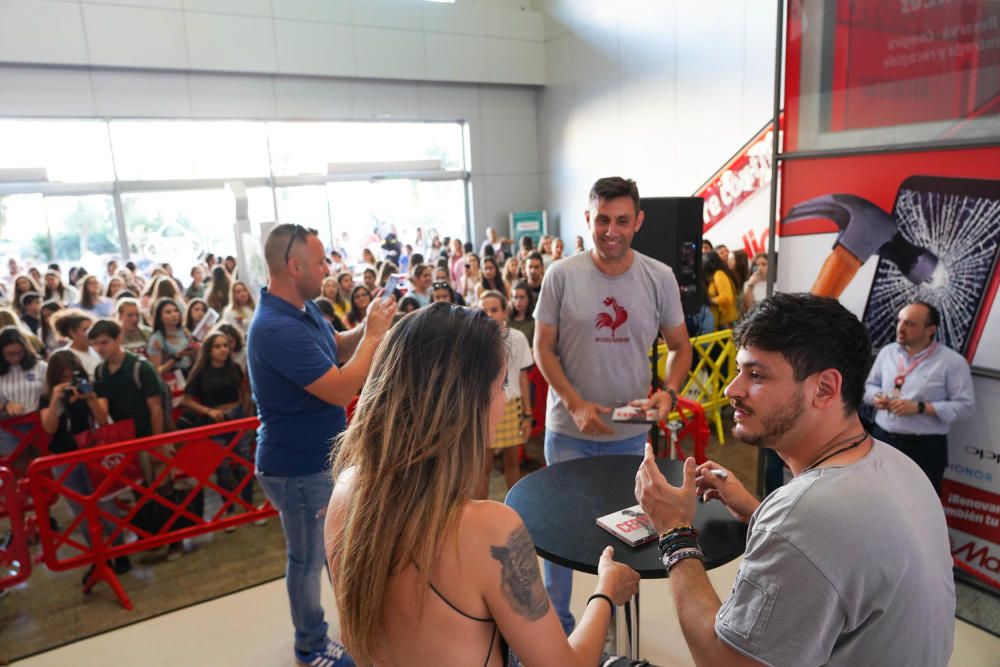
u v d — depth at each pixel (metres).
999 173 2.45
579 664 1.00
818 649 0.90
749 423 1.07
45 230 9.51
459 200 13.44
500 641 0.98
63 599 3.12
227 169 10.81
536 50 13.19
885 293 2.88
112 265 9.37
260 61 10.52
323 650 2.53
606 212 2.20
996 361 2.58
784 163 3.20
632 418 2.21
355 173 11.84
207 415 3.99
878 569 0.89
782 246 3.28
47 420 3.26
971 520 2.76
